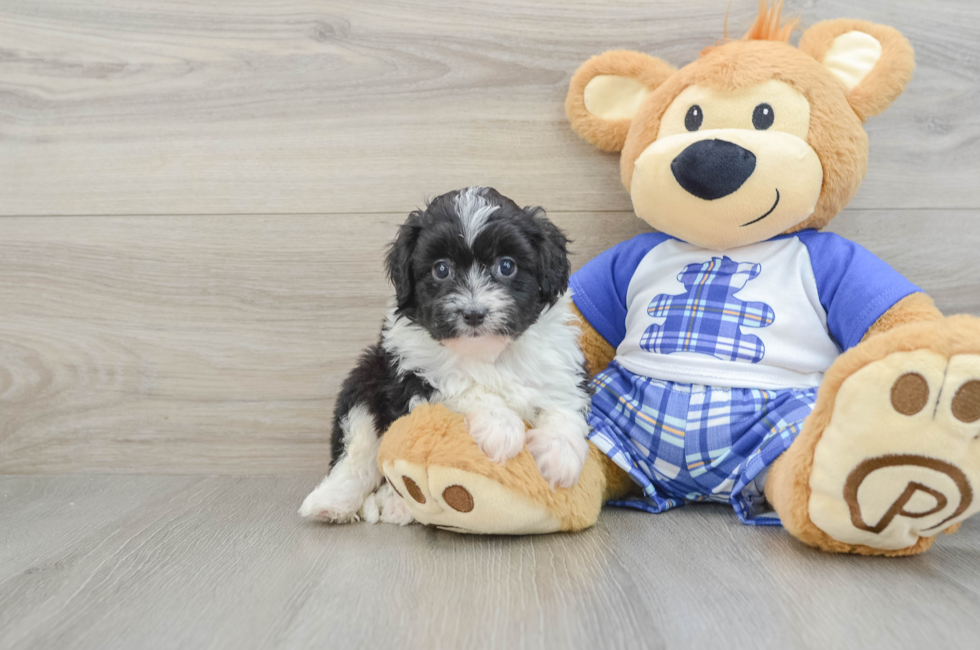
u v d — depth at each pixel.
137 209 2.42
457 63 2.35
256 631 1.18
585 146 2.34
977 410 1.28
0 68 2.43
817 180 1.88
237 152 2.40
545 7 2.33
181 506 2.04
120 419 2.46
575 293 2.15
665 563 1.48
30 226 2.44
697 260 2.03
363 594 1.33
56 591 1.38
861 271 1.85
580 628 1.17
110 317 2.44
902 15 2.26
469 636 1.14
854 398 1.38
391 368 1.80
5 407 2.47
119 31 2.40
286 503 2.07
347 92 2.38
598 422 1.90
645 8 2.31
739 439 1.81
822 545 1.53
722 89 1.90
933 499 1.36
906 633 1.13
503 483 1.56
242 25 2.38
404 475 1.59
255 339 2.42
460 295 1.62
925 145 2.28
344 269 2.40
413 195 2.38
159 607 1.29
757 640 1.11
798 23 2.21
